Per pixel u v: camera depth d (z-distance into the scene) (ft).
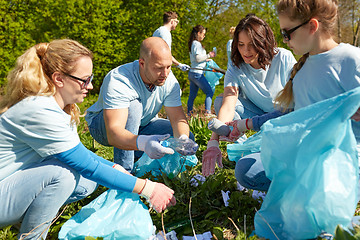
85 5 36.22
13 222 7.21
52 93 7.06
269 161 6.60
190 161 10.68
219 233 7.64
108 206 7.82
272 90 11.04
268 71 11.00
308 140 6.10
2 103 7.02
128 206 7.76
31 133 6.82
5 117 6.82
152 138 8.52
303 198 6.06
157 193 7.45
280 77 10.98
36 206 7.00
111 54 37.24
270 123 6.73
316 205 5.93
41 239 7.04
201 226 8.05
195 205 8.69
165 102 10.28
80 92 7.25
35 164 7.27
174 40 39.99
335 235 5.52
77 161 7.09
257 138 9.61
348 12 50.21
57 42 7.14
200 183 9.15
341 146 6.14
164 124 11.05
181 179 9.31
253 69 10.85
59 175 7.04
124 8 39.09
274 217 6.72
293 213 6.20
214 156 8.82
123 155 9.54
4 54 33.65
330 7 6.61
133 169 10.20
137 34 39.45
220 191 9.23
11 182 7.00
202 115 22.17
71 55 6.95
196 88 24.04
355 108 5.69
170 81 10.12
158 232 7.91
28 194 6.93
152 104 10.16
